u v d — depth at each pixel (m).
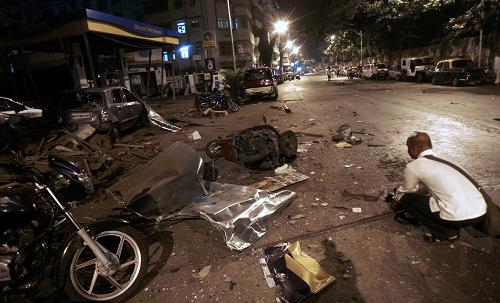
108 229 2.94
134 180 4.50
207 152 7.18
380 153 6.66
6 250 2.67
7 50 16.89
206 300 2.88
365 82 31.61
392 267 3.07
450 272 2.93
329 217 4.11
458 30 23.42
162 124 11.70
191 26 47.38
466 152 6.19
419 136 3.42
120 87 10.61
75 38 14.69
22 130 9.17
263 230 3.90
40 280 2.83
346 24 35.69
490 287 2.71
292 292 2.81
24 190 2.78
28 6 47.38
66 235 3.11
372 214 4.08
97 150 7.38
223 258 3.47
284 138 6.30
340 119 11.09
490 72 20.52
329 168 5.98
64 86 23.94
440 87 19.88
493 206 3.12
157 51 30.05
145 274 3.08
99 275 3.08
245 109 16.62
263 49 63.41
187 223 4.30
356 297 2.74
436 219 3.31
